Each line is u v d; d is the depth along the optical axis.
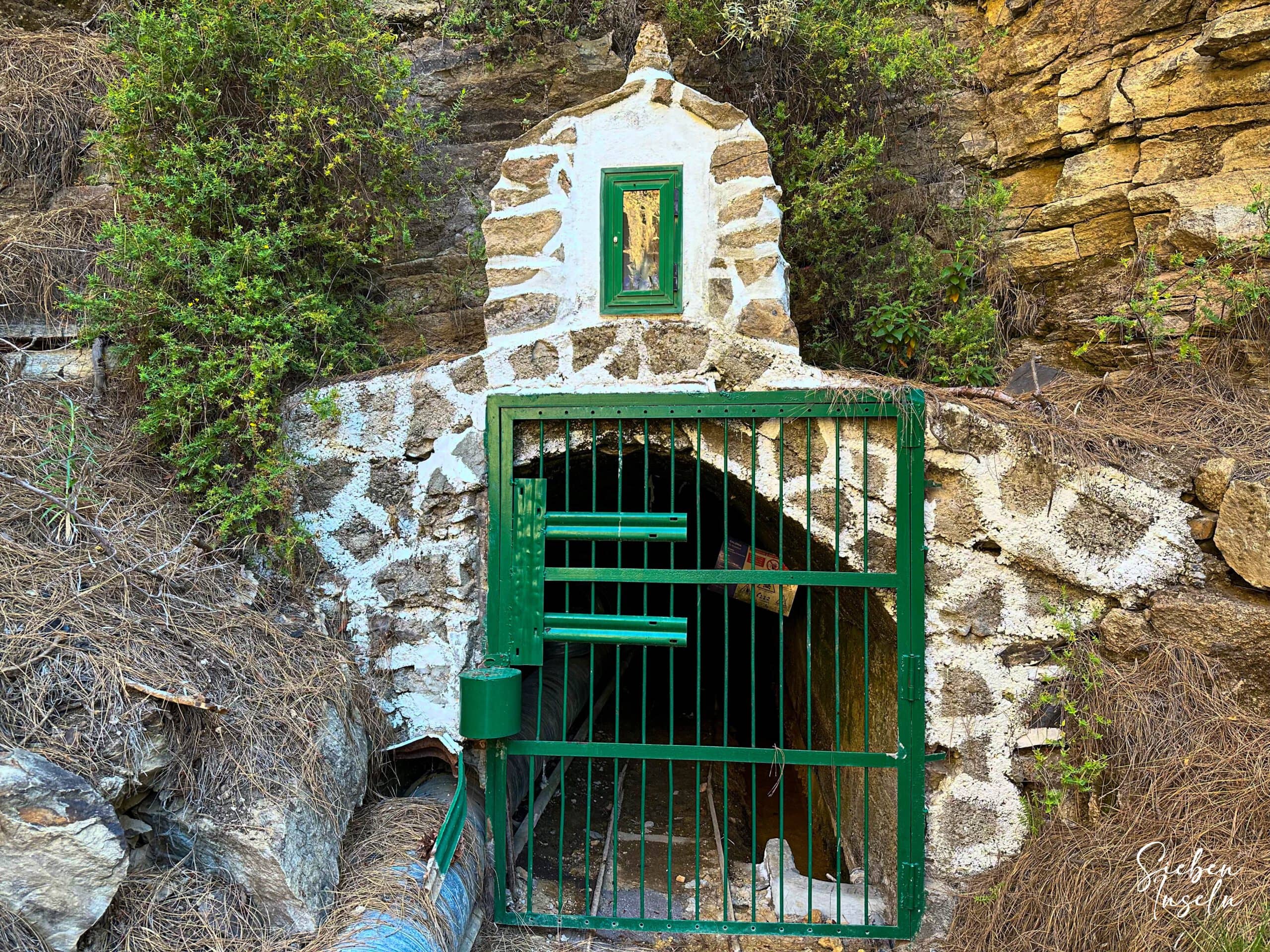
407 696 3.43
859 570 3.24
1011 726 3.13
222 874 2.51
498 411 3.38
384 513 3.47
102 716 2.35
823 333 4.51
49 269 3.88
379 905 2.62
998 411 3.20
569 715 4.91
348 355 3.68
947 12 4.99
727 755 3.26
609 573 3.33
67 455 3.22
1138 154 4.27
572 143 3.41
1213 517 3.04
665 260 3.35
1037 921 2.85
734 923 3.26
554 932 3.42
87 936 2.18
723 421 3.31
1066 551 3.10
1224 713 2.83
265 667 2.89
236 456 3.43
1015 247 4.61
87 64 4.50
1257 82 3.94
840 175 4.27
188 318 3.25
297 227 3.73
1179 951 2.44
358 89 3.94
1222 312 3.75
